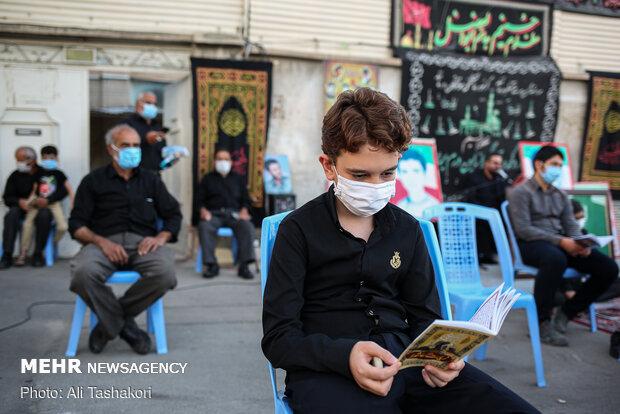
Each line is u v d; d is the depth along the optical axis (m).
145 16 7.23
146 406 2.99
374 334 1.78
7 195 6.73
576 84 8.96
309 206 1.84
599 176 9.09
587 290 4.52
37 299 5.12
